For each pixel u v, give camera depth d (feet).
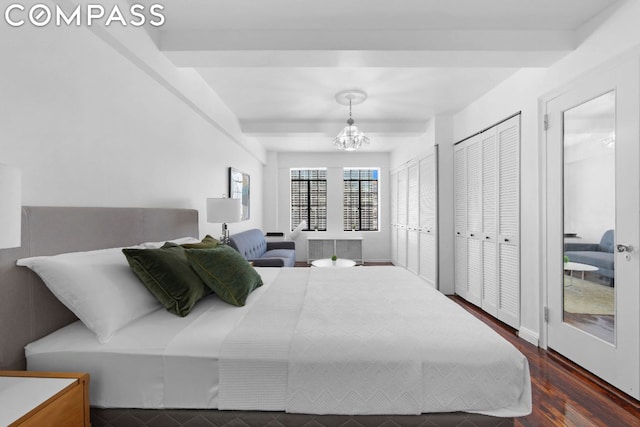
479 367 3.96
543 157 8.45
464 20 7.02
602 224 6.72
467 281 12.82
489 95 10.98
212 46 7.33
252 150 17.28
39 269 4.08
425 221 15.60
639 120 5.89
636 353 5.93
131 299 4.67
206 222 11.20
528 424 5.33
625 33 6.11
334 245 21.90
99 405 3.97
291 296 6.25
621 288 6.23
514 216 9.68
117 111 6.33
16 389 3.21
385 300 5.92
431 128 14.35
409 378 3.92
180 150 9.16
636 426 5.26
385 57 7.73
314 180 23.06
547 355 7.93
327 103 12.23
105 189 6.01
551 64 8.05
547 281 8.32
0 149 4.07
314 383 3.94
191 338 4.21
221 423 3.97
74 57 5.21
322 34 7.36
